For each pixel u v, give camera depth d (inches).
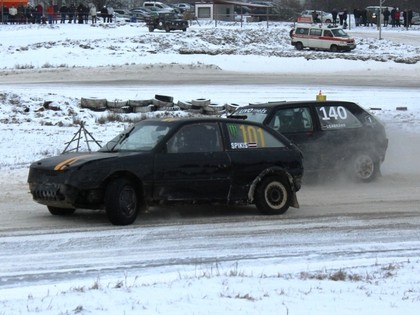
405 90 2664.9
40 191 784.3
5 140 1462.8
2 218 822.5
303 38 4436.5
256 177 839.1
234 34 4712.1
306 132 1068.5
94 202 768.3
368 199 968.9
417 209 895.7
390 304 451.2
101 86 2667.3
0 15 5118.1
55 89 2486.5
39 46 3789.4
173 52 3865.7
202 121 830.5
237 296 460.4
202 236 731.4
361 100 2324.1
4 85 2618.1
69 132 1582.2
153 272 585.0
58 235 729.0
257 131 858.8
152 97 2298.2
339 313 424.8
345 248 684.7
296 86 2746.1
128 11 6284.5
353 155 1098.1
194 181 804.6
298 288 493.4
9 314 412.8
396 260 629.9
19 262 621.0
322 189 1055.0
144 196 784.9
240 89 2596.0
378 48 4547.2
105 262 622.5
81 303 438.3
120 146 833.5
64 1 6815.9
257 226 784.3
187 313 412.2
